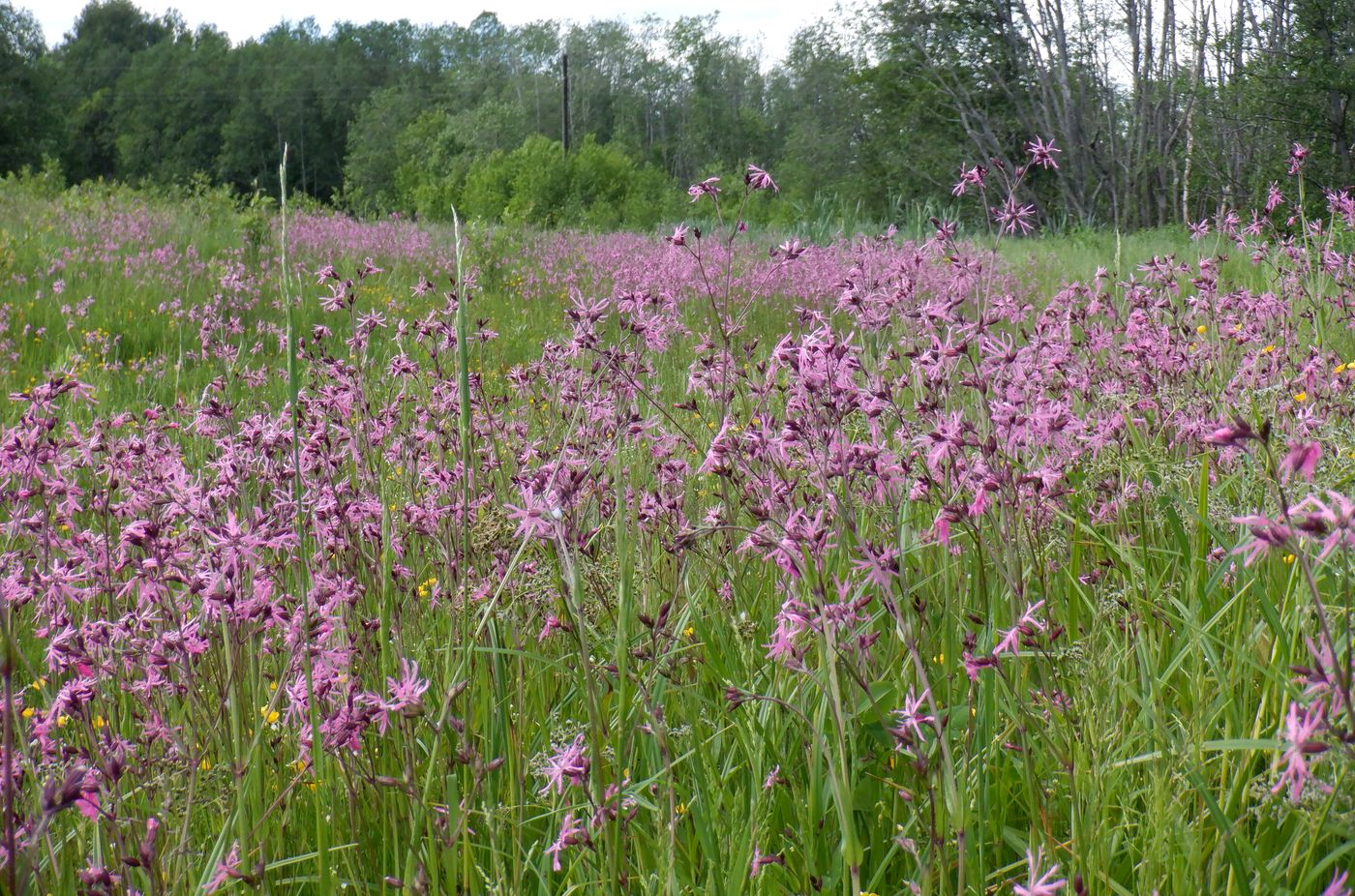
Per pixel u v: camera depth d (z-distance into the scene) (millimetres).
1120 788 2428
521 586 2908
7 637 1583
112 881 2152
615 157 45375
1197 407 3941
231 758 2389
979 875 2174
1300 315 5039
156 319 10227
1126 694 2551
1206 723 2480
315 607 2590
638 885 2291
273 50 112250
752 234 22562
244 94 108125
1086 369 4422
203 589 2496
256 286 11859
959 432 2576
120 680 2781
